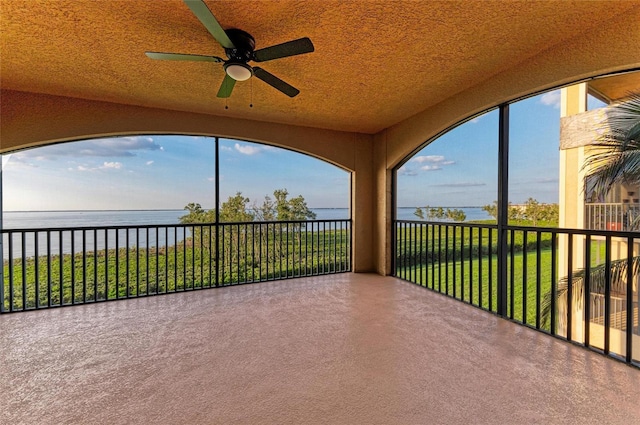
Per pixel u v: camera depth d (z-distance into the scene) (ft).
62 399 5.68
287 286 14.06
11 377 6.46
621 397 5.65
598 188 11.37
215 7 6.32
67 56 8.45
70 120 11.53
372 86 10.65
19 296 15.53
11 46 7.89
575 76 7.68
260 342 8.13
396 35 7.50
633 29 6.66
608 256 7.48
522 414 5.20
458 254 18.08
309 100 11.95
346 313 10.39
